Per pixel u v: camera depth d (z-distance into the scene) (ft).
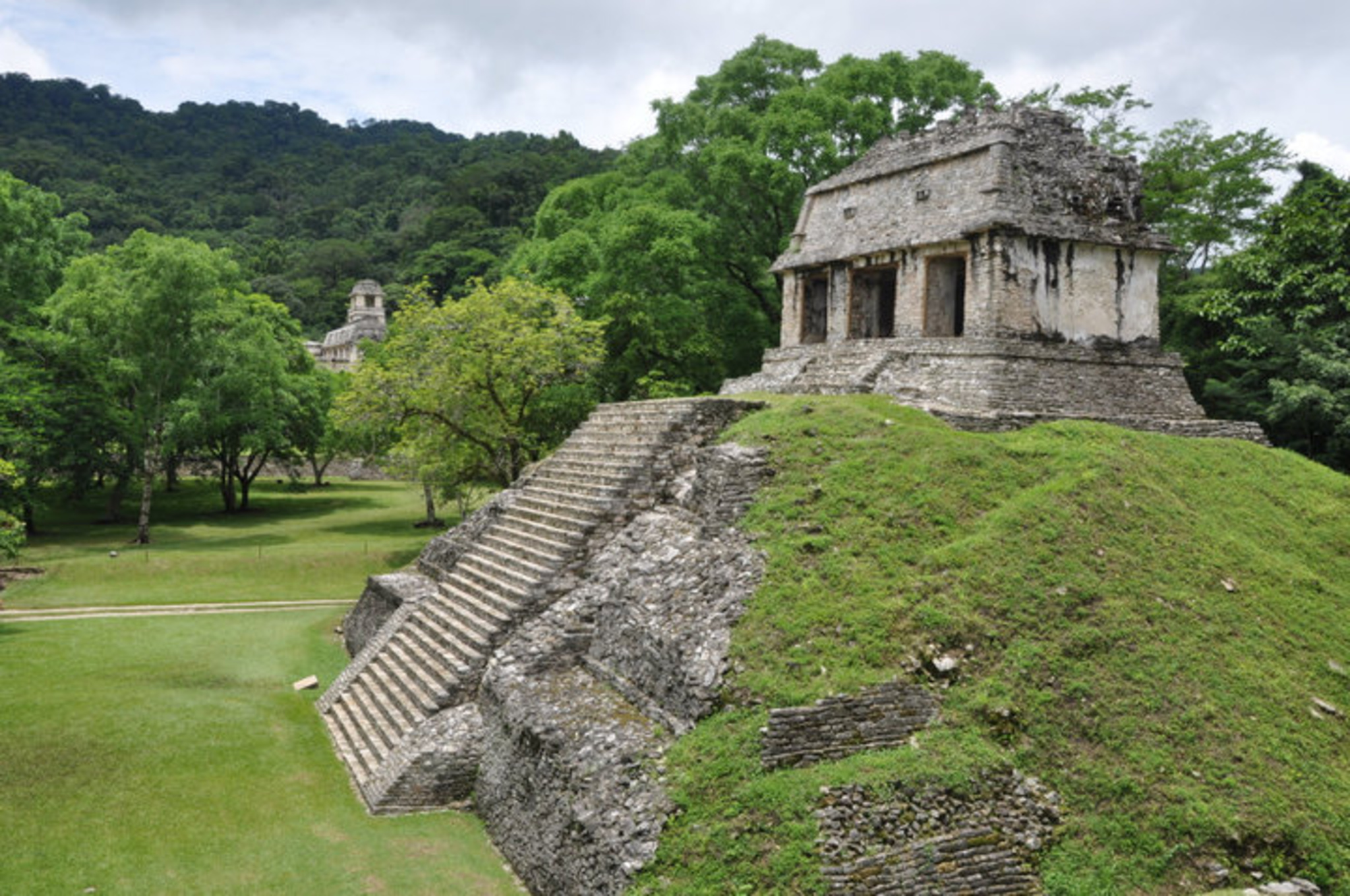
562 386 100.01
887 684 38.11
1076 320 67.05
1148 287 69.77
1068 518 48.34
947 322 72.74
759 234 111.96
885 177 75.97
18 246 126.31
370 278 344.28
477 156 480.64
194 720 53.83
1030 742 37.42
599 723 40.42
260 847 39.65
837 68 115.44
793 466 52.39
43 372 108.99
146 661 65.77
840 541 46.47
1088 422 60.90
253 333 130.82
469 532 70.64
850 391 67.51
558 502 62.69
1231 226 115.03
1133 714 38.70
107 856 37.91
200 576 97.40
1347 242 82.48
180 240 117.80
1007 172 65.05
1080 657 40.86
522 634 50.67
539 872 37.63
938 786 34.47
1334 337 81.00
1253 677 41.24
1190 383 98.43
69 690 57.93
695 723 38.17
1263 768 37.19
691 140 120.26
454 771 45.60
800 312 84.23
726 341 110.73
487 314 90.68
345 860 39.06
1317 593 48.62
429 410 90.84
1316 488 60.75
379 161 503.20
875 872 31.78
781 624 41.19
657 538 52.37
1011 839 34.04
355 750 50.26
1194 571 47.16
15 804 42.01
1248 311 88.74
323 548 111.34
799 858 31.76
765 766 35.29
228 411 128.77
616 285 103.50
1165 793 35.88
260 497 172.45
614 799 35.76
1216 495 56.18
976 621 41.55
